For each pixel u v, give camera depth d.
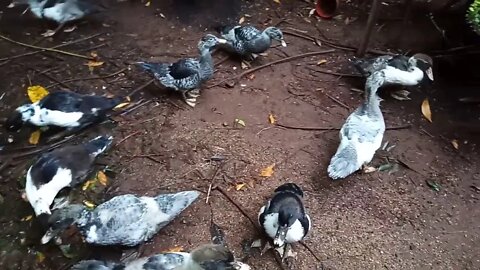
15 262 1.57
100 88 2.10
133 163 1.84
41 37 2.31
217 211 1.71
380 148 1.95
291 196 1.59
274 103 2.08
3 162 1.82
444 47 2.36
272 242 1.62
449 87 2.19
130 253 1.58
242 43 2.16
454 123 2.06
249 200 1.75
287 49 2.32
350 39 2.39
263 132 1.97
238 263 1.43
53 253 1.59
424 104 2.12
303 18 2.49
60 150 1.70
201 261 1.40
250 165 1.85
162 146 1.90
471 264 1.62
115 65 2.20
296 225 1.52
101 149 1.76
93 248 1.59
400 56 2.12
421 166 1.90
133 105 2.04
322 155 1.90
